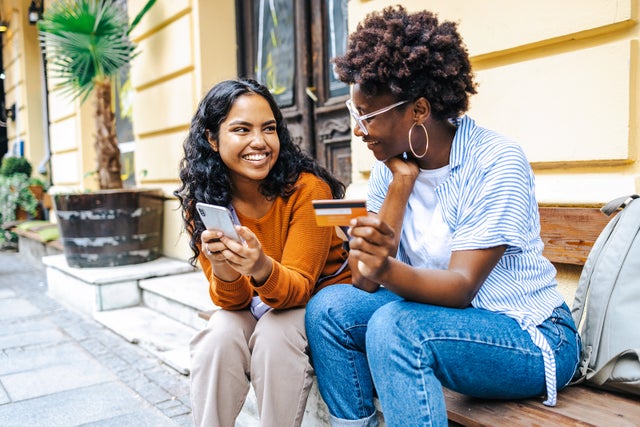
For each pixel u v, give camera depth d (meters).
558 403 1.50
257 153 1.80
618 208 1.76
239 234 1.58
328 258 1.98
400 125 1.47
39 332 4.06
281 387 1.70
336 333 1.63
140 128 5.31
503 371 1.42
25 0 8.81
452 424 1.62
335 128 3.95
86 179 6.90
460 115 1.54
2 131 11.44
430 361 1.38
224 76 4.59
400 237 1.62
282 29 4.32
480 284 1.41
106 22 4.73
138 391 2.94
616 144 2.04
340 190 2.10
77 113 6.93
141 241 4.64
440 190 1.54
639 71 2.03
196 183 1.90
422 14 1.46
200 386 1.76
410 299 1.41
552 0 2.18
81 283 4.52
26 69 8.95
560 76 2.19
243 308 1.87
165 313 4.10
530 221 1.52
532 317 1.46
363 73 1.42
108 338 3.83
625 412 1.44
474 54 2.45
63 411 2.73
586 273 1.68
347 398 1.65
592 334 1.60
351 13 3.03
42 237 6.60
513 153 1.44
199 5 4.45
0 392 2.98
